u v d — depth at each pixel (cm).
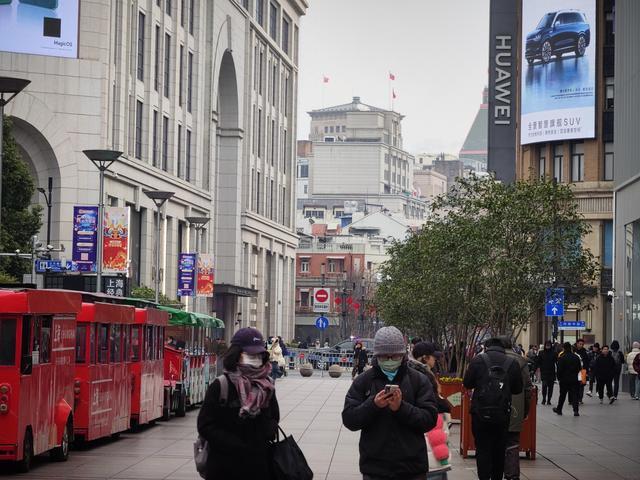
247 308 9825
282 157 11300
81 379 2372
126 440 2642
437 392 1315
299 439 2733
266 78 10388
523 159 7769
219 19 8519
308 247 15450
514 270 3216
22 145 5853
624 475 2059
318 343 11862
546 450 2506
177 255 7506
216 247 9356
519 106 7775
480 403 1647
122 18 6275
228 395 954
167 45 7388
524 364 1786
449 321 4519
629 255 5028
